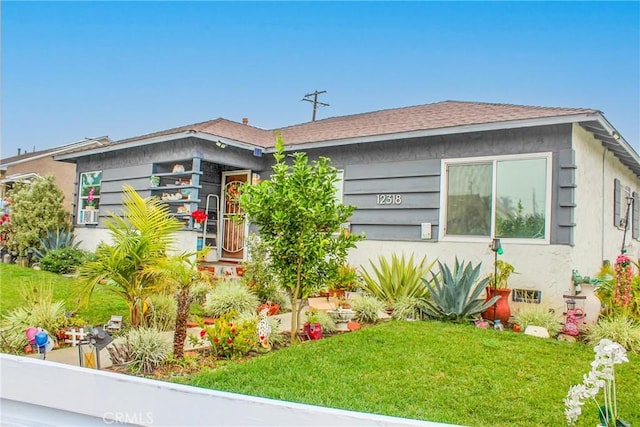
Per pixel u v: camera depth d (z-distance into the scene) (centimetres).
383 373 428
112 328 564
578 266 736
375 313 707
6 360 161
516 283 732
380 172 898
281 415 140
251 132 1216
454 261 796
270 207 546
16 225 1244
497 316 693
